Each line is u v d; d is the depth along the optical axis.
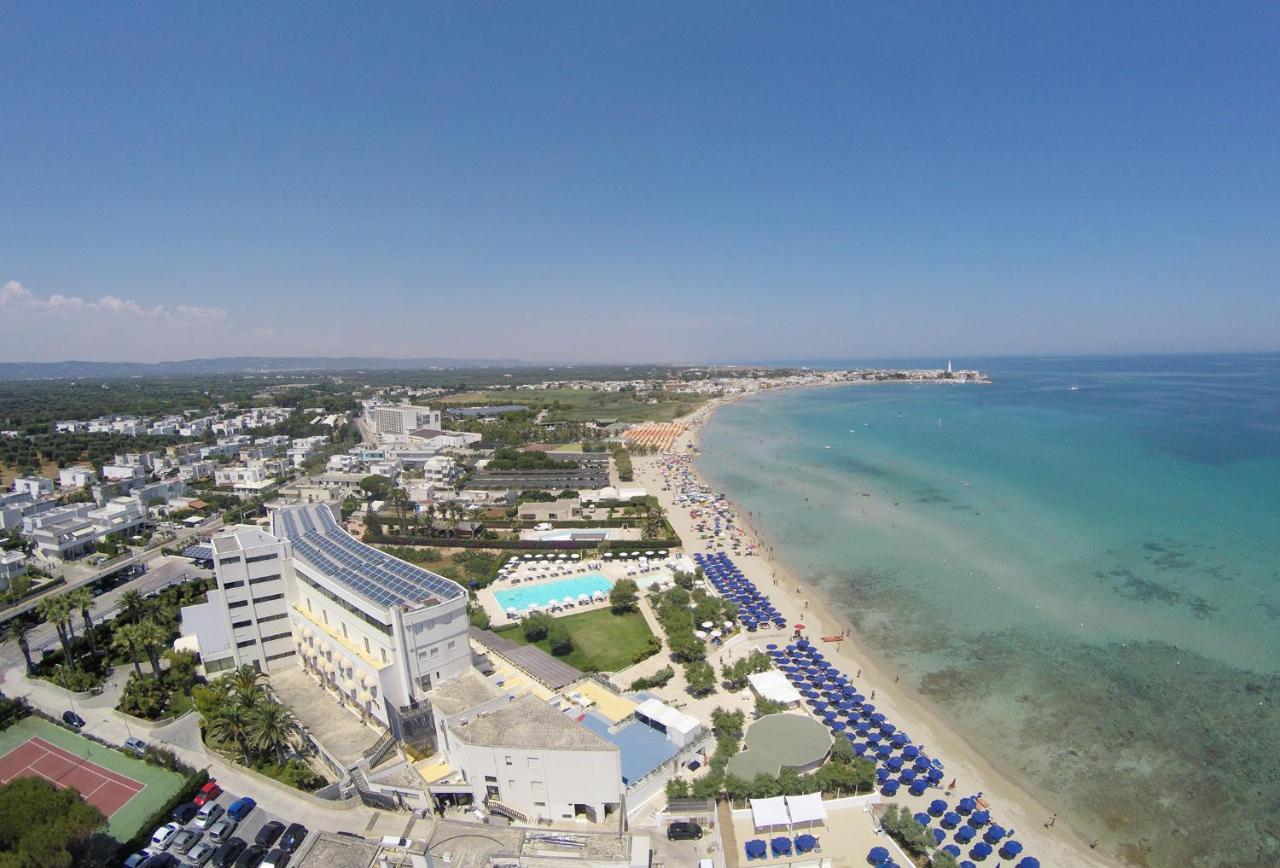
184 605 125.62
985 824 72.94
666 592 132.25
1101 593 133.00
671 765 78.06
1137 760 84.69
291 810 72.06
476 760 68.94
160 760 80.56
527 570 153.25
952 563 154.62
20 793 60.72
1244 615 120.56
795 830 71.06
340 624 87.81
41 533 156.50
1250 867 68.81
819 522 194.88
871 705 96.69
